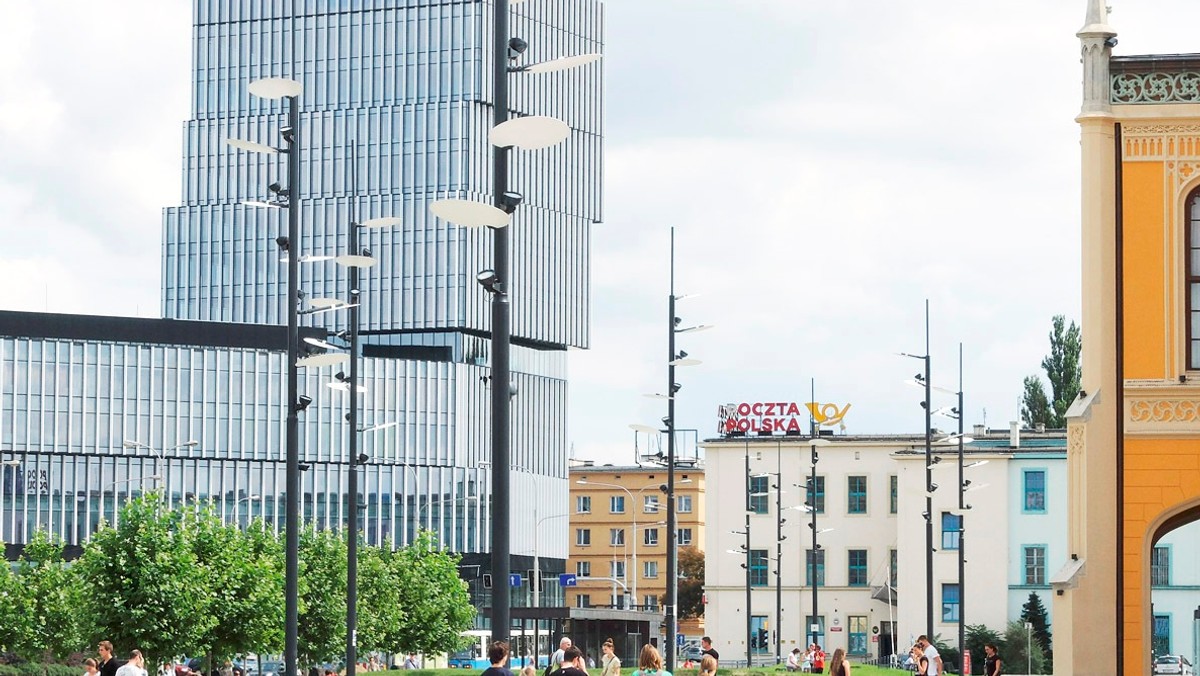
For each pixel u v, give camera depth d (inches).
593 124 7091.5
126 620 2140.7
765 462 5078.7
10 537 5851.4
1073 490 1401.3
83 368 6018.7
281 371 6318.9
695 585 7485.2
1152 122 1405.0
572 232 6993.1
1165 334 1395.2
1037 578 4517.7
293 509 1608.0
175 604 2151.8
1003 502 4537.4
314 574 2947.8
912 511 4633.4
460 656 5644.7
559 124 952.9
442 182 6727.4
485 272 1007.6
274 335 6314.0
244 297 6889.8
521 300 6712.6
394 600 3240.7
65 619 2915.8
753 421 5807.1
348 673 1918.1
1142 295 1400.1
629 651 4072.3
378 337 6776.6
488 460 6643.7
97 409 6023.6
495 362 1013.2
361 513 6417.3
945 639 4554.6
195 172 6998.0
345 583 2979.8
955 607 4574.3
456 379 6574.8
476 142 6756.9
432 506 6496.1
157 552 2171.5
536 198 6820.9
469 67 6761.8
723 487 5098.4
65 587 2910.9
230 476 6210.6
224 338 6245.1
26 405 5930.1
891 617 4660.4
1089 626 1384.1
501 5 1023.0
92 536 2198.6
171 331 6166.3
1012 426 4645.7
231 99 6973.4
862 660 4928.6
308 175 6875.0
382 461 6451.8
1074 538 1400.1
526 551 6752.0
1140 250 1401.3
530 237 6771.7
